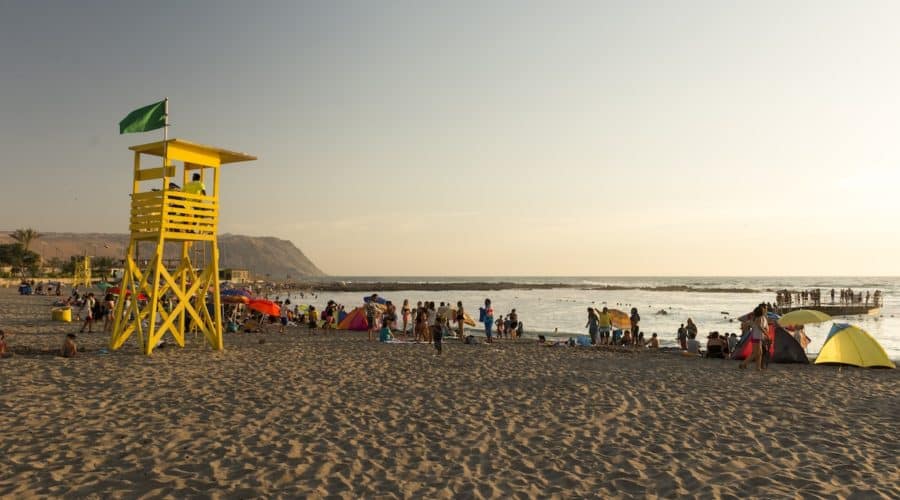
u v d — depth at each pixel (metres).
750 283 185.38
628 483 5.98
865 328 38.56
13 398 9.24
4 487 5.50
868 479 6.09
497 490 5.75
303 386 10.84
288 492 5.58
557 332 32.09
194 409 8.83
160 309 15.37
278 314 22.88
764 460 6.76
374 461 6.58
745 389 11.16
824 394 10.68
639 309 61.25
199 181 16.28
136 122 15.27
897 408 9.52
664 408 9.43
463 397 10.14
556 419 8.66
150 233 15.33
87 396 9.54
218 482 5.80
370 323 20.91
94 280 84.06
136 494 5.43
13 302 37.78
